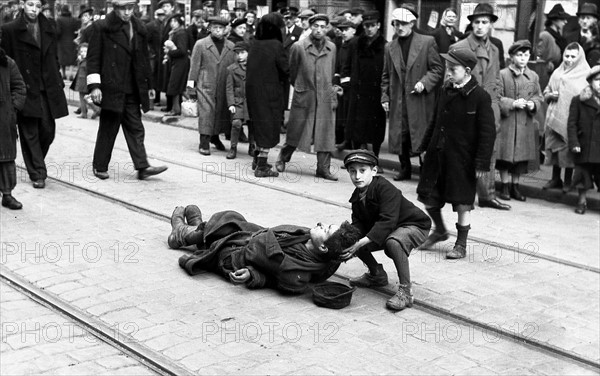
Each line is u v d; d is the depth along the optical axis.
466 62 7.64
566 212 10.08
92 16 20.92
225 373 5.15
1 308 6.15
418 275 7.27
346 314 6.28
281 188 10.65
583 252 8.20
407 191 10.95
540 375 5.36
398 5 16.58
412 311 6.42
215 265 7.04
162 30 18.62
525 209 10.16
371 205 6.54
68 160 12.05
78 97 20.41
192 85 13.03
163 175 11.27
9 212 8.92
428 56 11.18
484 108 7.59
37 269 7.02
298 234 6.68
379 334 5.90
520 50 10.39
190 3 20.67
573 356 5.64
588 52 11.59
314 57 11.35
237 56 12.62
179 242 7.60
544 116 11.93
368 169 6.51
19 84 9.01
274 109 11.34
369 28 11.88
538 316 6.38
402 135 11.51
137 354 5.38
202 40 13.00
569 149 9.95
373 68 11.88
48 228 8.33
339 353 5.54
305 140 11.55
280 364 5.31
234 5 18.92
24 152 10.11
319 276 6.66
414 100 11.28
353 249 6.38
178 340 5.63
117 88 10.44
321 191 10.56
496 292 6.89
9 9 25.02
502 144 10.41
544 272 7.50
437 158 7.77
